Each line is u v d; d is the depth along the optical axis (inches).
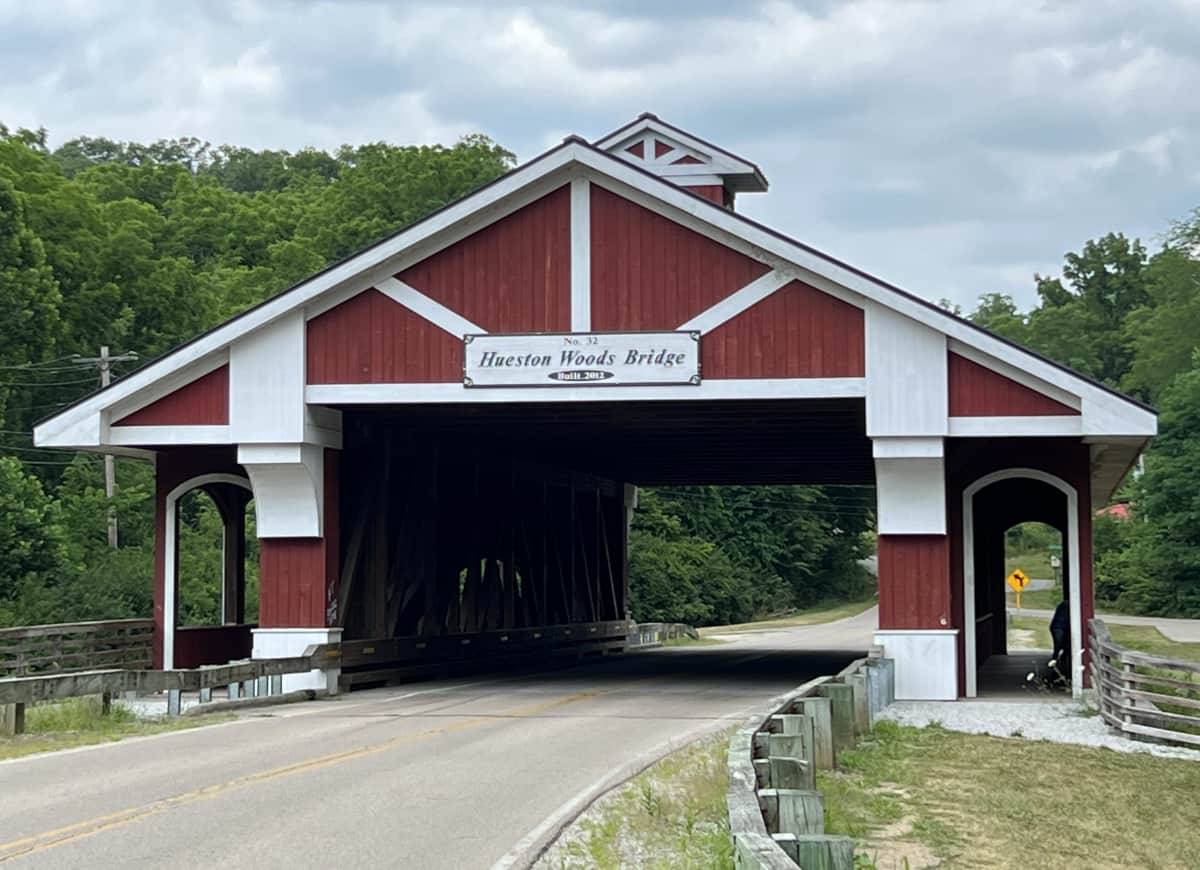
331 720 683.4
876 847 406.0
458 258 823.1
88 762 518.6
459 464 1088.2
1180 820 477.7
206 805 417.4
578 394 805.2
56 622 1311.5
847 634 2215.8
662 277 804.6
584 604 1375.5
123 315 2148.1
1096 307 4453.7
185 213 2822.3
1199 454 2502.5
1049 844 425.7
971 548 836.0
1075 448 826.8
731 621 2982.3
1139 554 2593.5
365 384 824.9
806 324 792.3
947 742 623.5
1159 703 709.9
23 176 2137.1
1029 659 1270.9
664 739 594.6
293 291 818.2
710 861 345.4
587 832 380.8
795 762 370.6
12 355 1887.3
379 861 338.3
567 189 815.7
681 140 1040.2
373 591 922.1
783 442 1147.3
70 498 1742.1
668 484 1620.3
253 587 1716.3
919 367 780.0
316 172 3666.3
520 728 642.2
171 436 839.1
